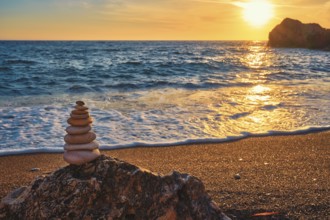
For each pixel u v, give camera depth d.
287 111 3.93
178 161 2.40
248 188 1.80
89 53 17.17
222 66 9.20
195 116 3.64
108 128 3.17
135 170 1.16
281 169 2.17
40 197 1.12
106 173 1.14
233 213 1.51
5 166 2.32
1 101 4.48
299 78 7.07
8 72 7.93
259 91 5.29
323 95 4.90
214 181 1.92
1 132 3.01
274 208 1.55
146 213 1.13
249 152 2.61
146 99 4.59
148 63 10.07
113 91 5.38
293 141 2.91
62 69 8.57
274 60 12.23
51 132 3.04
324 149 2.69
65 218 1.08
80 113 1.15
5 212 1.16
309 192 1.74
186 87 5.75
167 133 3.08
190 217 1.19
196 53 17.75
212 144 2.82
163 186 1.18
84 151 1.14
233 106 4.14
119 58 13.13
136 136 2.98
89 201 1.10
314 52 20.06
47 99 4.65
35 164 2.37
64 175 1.14
